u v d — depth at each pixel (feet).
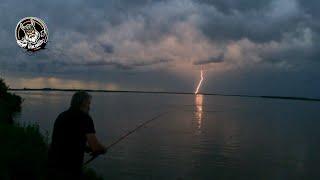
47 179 22.76
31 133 34.47
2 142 27.63
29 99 293.84
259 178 50.65
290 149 81.61
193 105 350.23
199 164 56.54
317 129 140.97
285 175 53.36
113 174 45.83
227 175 50.80
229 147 78.38
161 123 134.92
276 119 198.39
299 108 426.92
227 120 167.63
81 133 22.84
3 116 54.03
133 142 76.64
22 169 23.71
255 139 99.14
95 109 219.61
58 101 273.75
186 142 81.46
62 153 22.88
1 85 124.47
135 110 219.41
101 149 23.17
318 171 56.75
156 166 52.24
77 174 23.20
